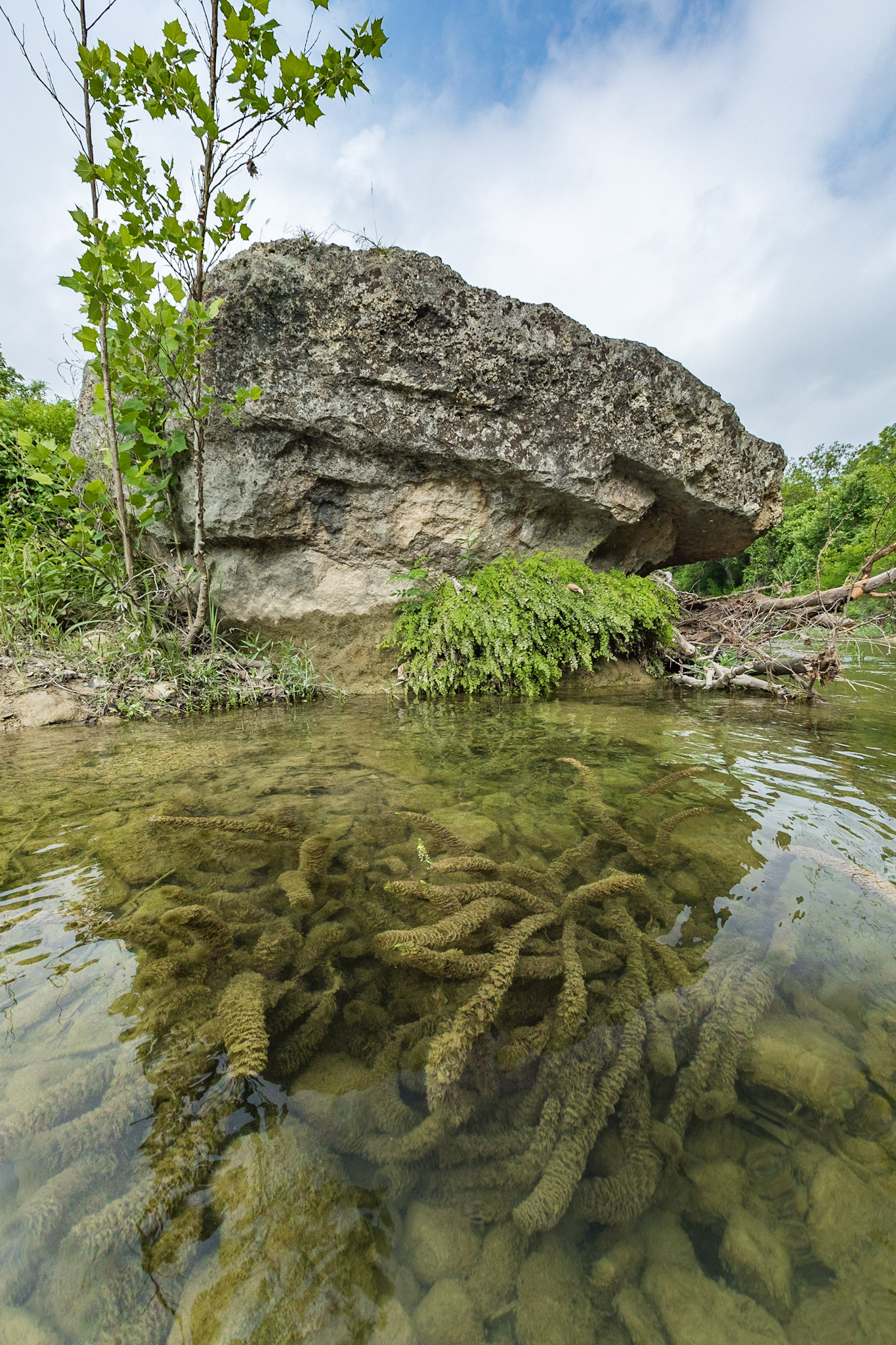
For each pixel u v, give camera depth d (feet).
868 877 5.53
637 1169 2.85
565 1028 3.59
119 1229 2.41
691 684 20.57
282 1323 2.15
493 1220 2.60
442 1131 2.96
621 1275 2.47
